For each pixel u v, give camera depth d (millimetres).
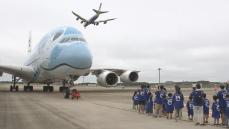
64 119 14070
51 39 34625
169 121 14273
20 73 37219
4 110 17516
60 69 32094
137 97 18734
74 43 31672
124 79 38781
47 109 18188
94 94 35125
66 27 34156
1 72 38375
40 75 36844
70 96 29297
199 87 13422
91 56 31859
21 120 13656
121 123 13141
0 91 40719
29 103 22094
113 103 22844
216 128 12281
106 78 35812
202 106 13281
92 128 11703
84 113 16438
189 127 12367
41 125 12312
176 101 14930
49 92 38219
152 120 14484
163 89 16531
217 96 13375
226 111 12883
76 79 33938
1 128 11539
